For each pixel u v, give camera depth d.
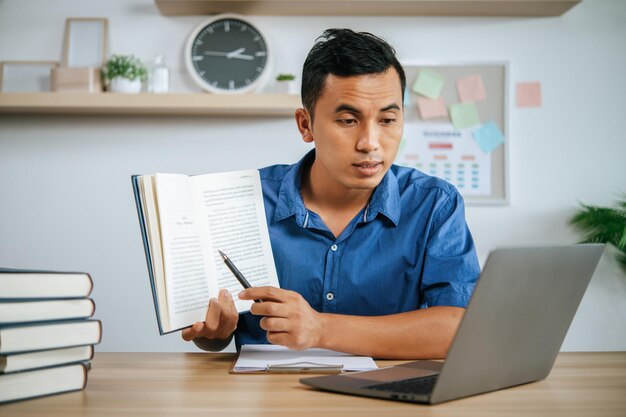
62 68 2.83
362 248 1.40
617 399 0.83
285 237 1.42
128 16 3.00
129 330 2.96
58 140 2.98
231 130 2.97
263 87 2.97
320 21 3.00
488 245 3.00
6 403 0.78
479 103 3.01
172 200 1.04
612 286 2.97
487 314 0.78
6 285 0.80
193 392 0.85
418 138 3.00
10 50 2.99
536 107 3.02
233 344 2.67
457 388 0.80
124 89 2.82
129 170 2.97
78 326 0.85
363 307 1.40
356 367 1.00
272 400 0.80
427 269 1.34
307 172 1.46
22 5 3.00
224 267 1.11
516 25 3.03
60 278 0.85
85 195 2.97
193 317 1.05
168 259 1.02
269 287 1.05
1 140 2.98
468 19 3.02
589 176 3.02
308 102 1.22
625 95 3.03
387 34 3.01
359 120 1.16
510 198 3.01
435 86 3.00
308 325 1.05
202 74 2.92
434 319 1.12
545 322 0.89
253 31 2.93
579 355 1.20
